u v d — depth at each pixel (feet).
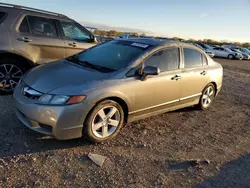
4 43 15.99
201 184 9.80
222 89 27.22
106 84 11.50
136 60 13.01
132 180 9.50
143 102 13.21
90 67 13.03
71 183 8.93
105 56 14.15
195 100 17.48
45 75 11.94
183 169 10.62
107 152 11.23
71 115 10.57
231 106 21.01
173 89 14.83
